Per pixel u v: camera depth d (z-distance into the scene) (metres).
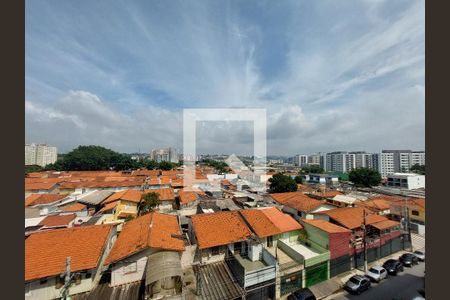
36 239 14.91
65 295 11.03
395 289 16.91
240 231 18.11
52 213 29.83
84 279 13.58
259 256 16.92
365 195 47.72
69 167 91.81
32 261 13.03
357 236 20.44
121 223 25.28
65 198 37.34
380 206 30.72
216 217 19.67
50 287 12.76
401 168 111.25
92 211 32.31
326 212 23.92
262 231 18.48
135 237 16.38
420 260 21.38
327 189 54.28
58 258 13.63
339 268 18.58
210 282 14.52
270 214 22.20
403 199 35.84
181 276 12.91
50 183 47.81
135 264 14.50
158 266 13.34
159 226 18.08
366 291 16.70
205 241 16.52
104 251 15.94
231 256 16.77
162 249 15.04
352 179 67.06
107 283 14.41
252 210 21.56
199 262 15.95
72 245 14.85
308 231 20.39
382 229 21.83
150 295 12.78
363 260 20.22
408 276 18.70
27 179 53.06
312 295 15.05
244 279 14.06
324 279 17.64
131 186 50.34
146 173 72.81
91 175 68.31
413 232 28.98
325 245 18.52
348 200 33.06
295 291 15.48
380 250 21.66
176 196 41.72
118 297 13.15
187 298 13.12
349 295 16.25
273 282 15.09
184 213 33.50
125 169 96.25
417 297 15.55
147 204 32.88
